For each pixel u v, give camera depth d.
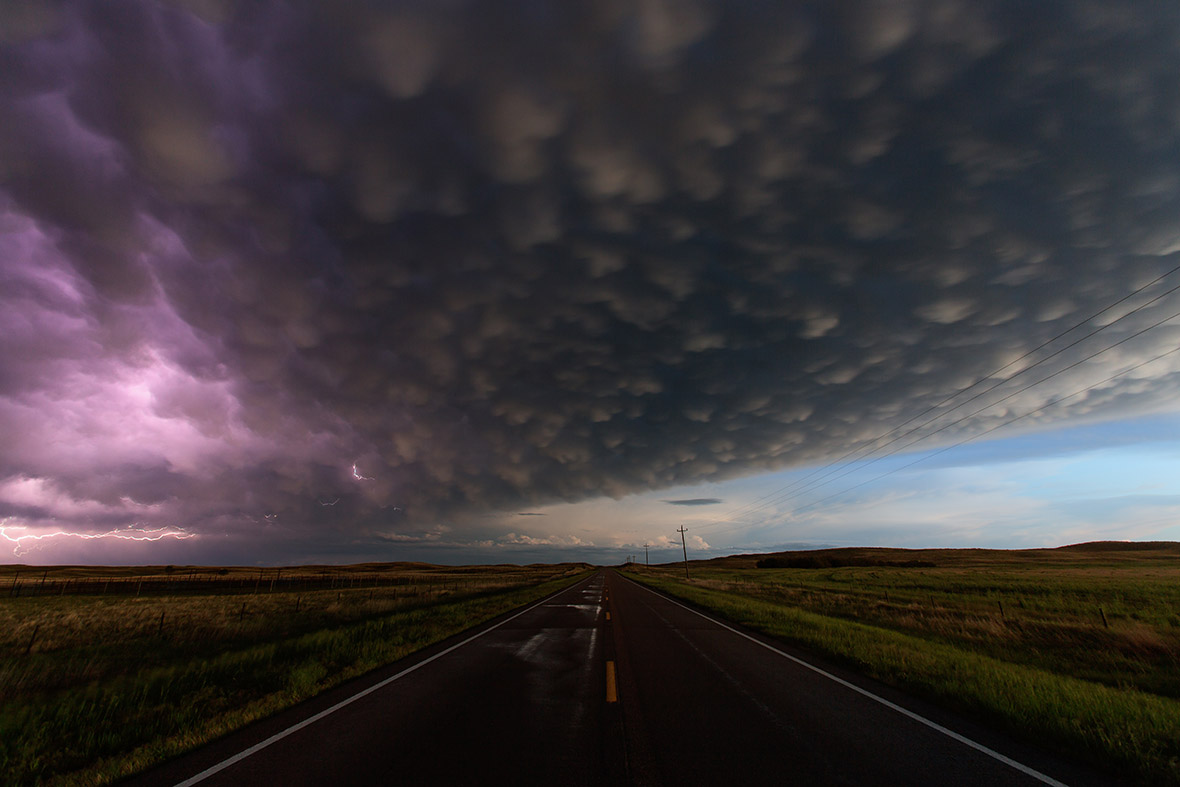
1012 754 5.07
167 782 4.47
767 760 4.89
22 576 75.75
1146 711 6.21
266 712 6.48
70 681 9.07
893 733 5.69
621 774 4.55
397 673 8.91
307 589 45.59
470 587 43.88
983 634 14.11
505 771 4.62
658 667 9.41
